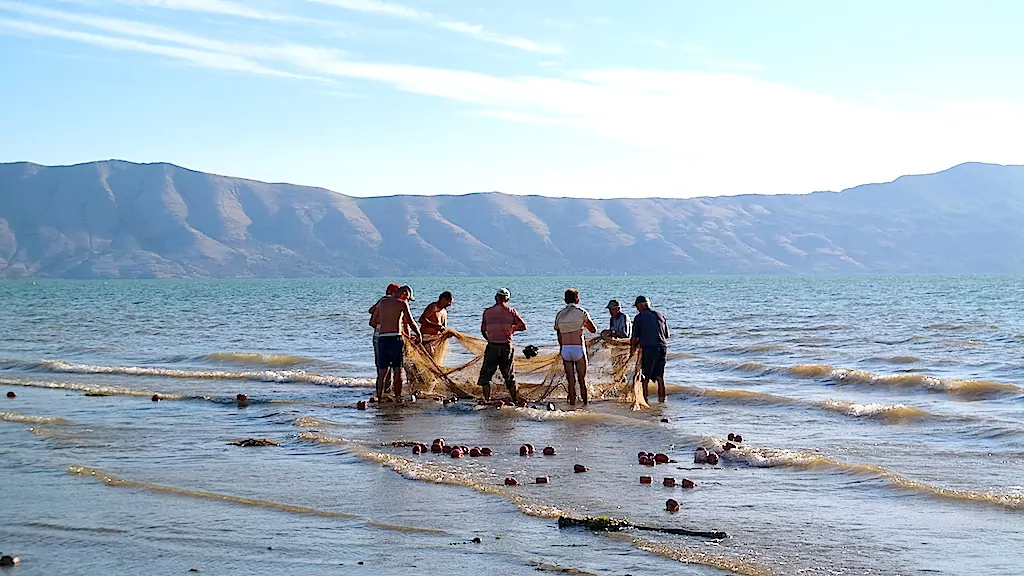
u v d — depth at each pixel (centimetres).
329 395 1752
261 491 960
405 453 1174
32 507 902
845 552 739
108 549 772
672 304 6278
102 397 1723
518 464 1092
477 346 1805
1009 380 1872
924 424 1330
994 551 737
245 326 4066
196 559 745
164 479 1020
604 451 1173
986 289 9700
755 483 979
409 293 1688
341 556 748
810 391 1745
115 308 6334
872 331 3350
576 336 1634
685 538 780
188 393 1778
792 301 6769
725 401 1603
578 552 745
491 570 708
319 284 19488
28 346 2923
